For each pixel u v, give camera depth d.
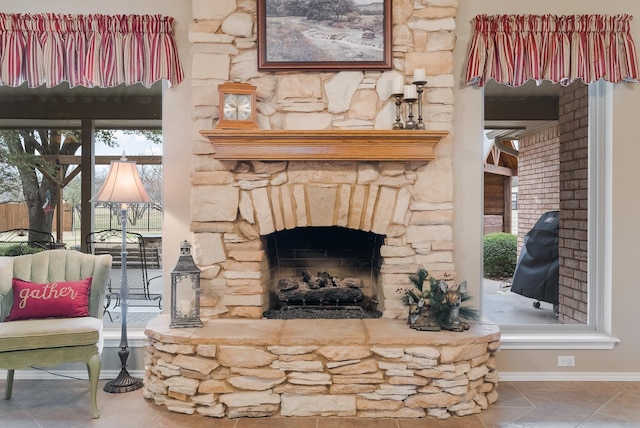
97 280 3.44
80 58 3.51
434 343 3.00
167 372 3.10
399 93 3.36
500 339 3.49
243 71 3.52
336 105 3.49
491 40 3.52
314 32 3.49
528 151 3.91
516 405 3.19
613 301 3.65
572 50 3.51
